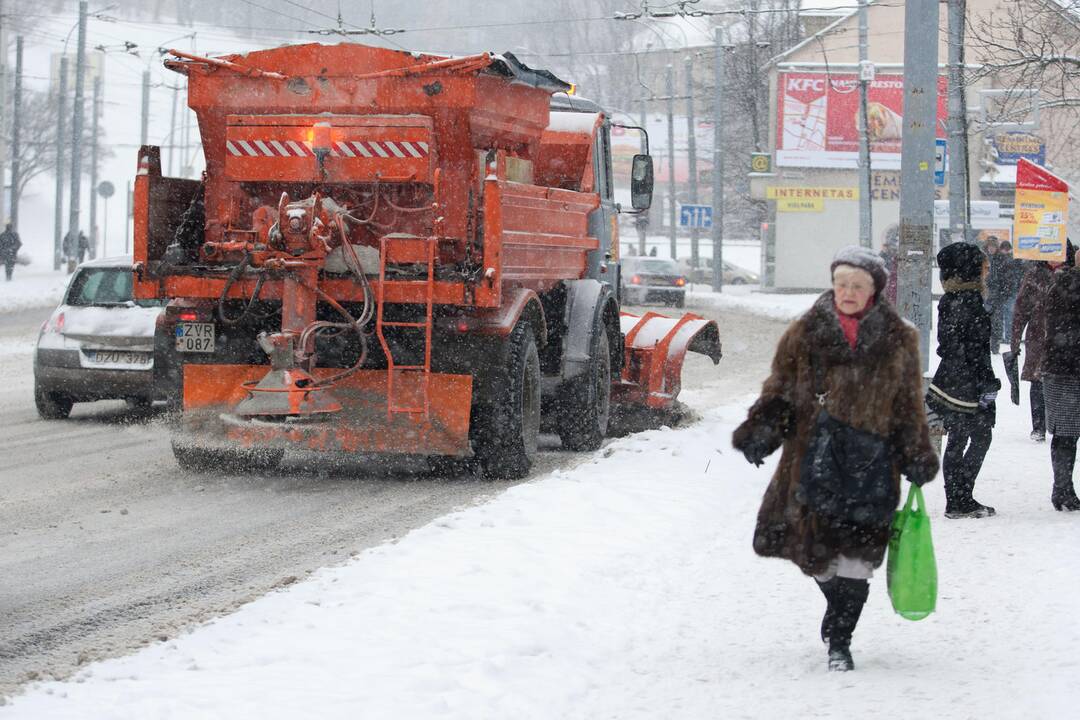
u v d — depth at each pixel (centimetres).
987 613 1342
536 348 2322
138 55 8219
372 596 1329
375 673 1087
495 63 2028
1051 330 1916
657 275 8662
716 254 10406
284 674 1080
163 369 2366
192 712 981
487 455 2167
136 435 2703
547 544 1595
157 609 1344
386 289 2056
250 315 2148
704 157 18062
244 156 2153
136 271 2119
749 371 4500
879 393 1102
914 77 2380
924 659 1185
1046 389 1928
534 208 2270
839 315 1120
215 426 2166
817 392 1116
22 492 2039
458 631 1210
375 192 2111
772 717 1022
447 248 2106
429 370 2084
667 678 1123
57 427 2819
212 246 2095
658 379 2825
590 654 1178
